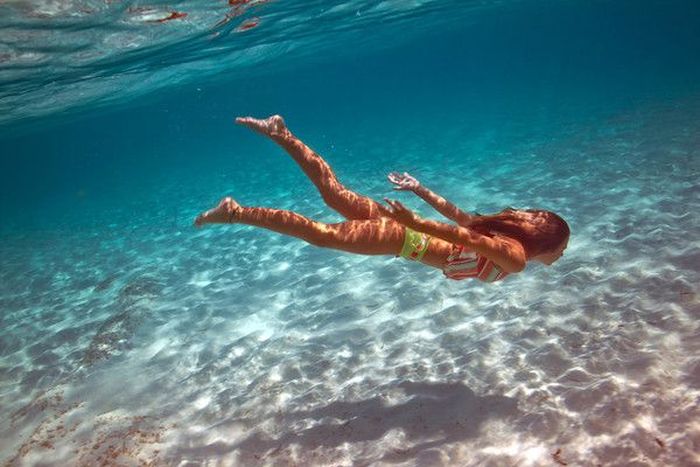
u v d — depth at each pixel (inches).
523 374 212.8
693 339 210.8
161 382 272.1
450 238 131.7
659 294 251.9
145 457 213.2
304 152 155.2
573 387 196.9
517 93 1611.7
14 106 840.3
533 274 301.0
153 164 2063.2
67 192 1501.0
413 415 202.5
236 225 557.0
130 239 620.4
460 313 277.7
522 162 606.9
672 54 2277.3
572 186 464.1
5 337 371.9
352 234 137.8
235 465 198.2
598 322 240.1
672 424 168.7
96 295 428.8
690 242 298.2
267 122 154.5
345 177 746.2
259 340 296.5
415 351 250.5
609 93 1090.1
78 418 252.4
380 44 1728.6
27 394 286.0
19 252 673.6
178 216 711.7
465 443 182.2
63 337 352.5
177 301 377.4
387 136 1172.5
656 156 492.7
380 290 325.7
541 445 173.5
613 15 3339.1
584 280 282.0
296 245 446.6
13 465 225.3
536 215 153.7
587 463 161.9
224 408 237.1
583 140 650.2
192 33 613.9
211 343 304.5
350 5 745.0
